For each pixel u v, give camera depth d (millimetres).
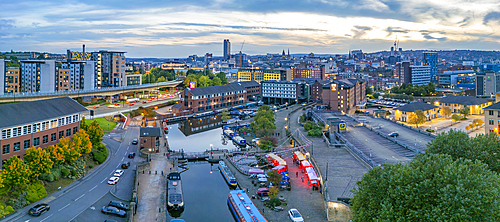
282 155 155875
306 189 113312
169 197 102438
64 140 116000
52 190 101562
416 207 62406
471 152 90938
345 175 115562
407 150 149250
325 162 131750
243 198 101750
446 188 60781
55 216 87000
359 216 69438
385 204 64250
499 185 67312
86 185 108438
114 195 101438
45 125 120250
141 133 151125
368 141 166750
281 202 102375
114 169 125438
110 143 160250
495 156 89625
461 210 58062
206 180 126938
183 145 181625
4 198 89125
